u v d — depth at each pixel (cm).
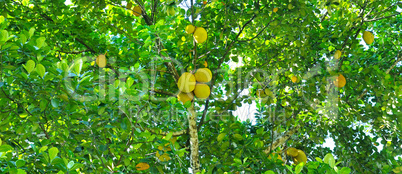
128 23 443
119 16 453
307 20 398
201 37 377
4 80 318
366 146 455
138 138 341
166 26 347
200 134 502
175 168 434
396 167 387
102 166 313
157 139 324
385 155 429
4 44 262
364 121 444
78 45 484
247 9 415
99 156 320
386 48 525
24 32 279
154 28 348
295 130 503
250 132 532
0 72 270
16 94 307
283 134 506
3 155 252
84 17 449
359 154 455
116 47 495
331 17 486
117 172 302
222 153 412
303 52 432
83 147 338
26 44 273
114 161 377
